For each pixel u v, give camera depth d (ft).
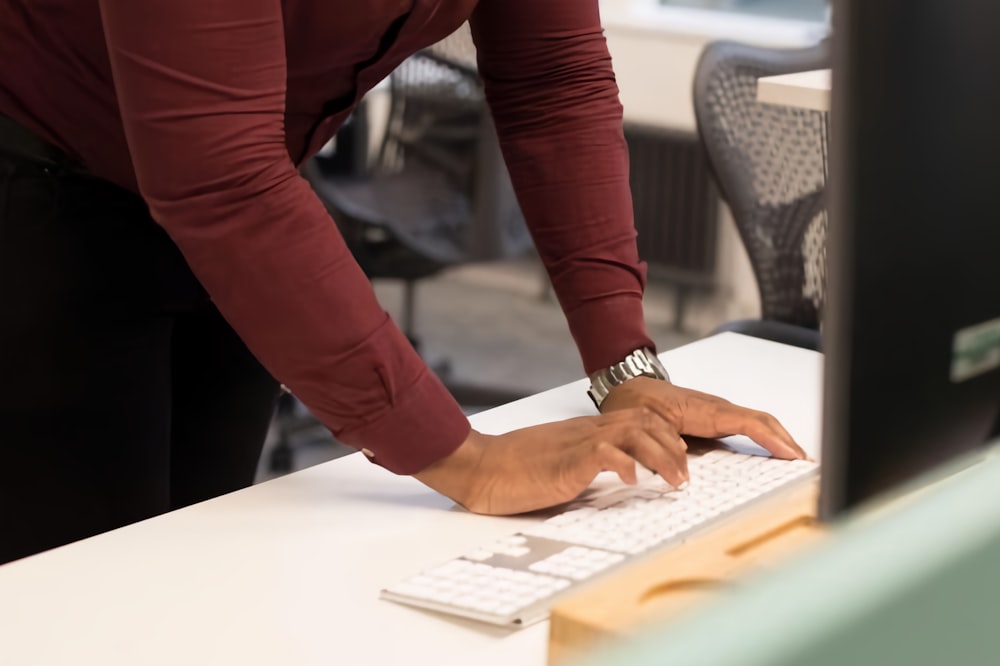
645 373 3.72
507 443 3.07
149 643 2.38
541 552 2.69
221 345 4.17
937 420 1.73
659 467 2.99
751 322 6.25
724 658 0.79
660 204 13.23
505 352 12.65
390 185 9.12
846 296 1.60
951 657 0.93
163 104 2.63
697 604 0.88
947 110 1.62
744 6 13.19
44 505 3.81
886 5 1.54
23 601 2.56
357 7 3.13
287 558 2.77
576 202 3.72
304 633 2.41
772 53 6.84
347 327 2.85
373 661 2.30
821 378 1.66
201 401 4.28
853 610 0.86
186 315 4.08
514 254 9.28
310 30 3.18
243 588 2.62
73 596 2.58
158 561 2.75
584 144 3.71
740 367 4.25
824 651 0.83
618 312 3.75
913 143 1.60
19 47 3.34
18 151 3.47
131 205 3.61
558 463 2.95
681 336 13.10
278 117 2.78
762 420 3.40
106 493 3.84
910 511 0.99
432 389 3.02
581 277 3.75
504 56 3.71
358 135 9.19
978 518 0.97
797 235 6.53
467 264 9.11
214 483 4.44
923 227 1.64
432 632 2.41
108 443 3.80
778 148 6.52
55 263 3.56
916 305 1.65
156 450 3.93
